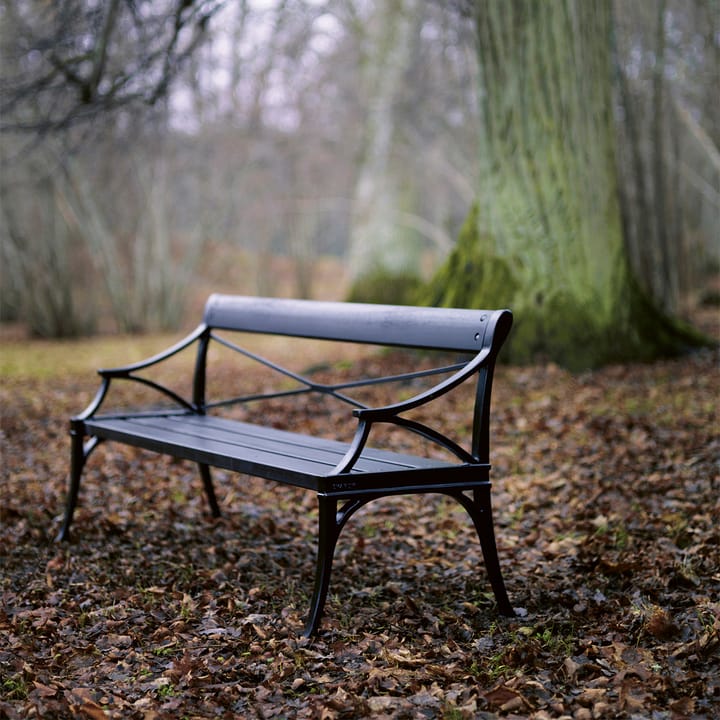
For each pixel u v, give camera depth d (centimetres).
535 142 916
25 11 1118
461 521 472
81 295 2098
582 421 673
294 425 734
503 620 340
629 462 560
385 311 409
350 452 327
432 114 2177
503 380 851
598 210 927
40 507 514
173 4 812
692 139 1931
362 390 854
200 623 337
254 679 288
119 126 1653
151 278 2211
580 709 258
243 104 2339
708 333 1294
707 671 282
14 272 2020
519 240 927
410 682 279
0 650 308
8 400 952
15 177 1884
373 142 1950
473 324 362
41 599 367
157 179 2195
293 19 1900
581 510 471
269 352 1478
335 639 320
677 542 407
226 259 2969
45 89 830
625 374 857
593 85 920
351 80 2567
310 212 2878
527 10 905
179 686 282
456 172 2247
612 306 928
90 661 304
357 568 405
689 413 677
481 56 936
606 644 308
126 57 966
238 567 403
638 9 1440
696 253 1852
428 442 657
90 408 472
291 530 467
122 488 558
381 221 1925
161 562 414
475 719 256
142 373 1212
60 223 1978
